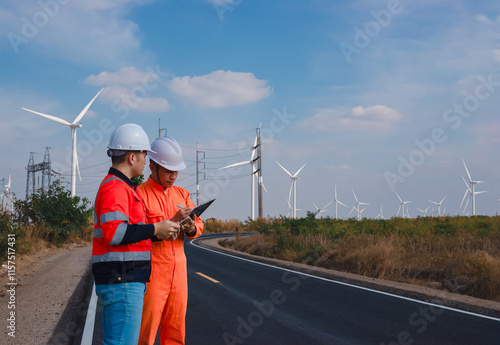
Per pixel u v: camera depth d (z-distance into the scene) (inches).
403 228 745.6
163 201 132.2
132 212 107.1
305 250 687.7
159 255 125.2
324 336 230.7
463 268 429.4
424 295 337.1
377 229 775.1
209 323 259.4
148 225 105.7
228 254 754.8
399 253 534.6
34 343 211.2
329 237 736.3
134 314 104.0
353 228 767.1
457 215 1079.6
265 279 441.4
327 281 426.6
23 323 251.3
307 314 282.0
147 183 133.0
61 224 920.3
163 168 130.4
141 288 105.9
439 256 490.0
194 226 128.0
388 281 414.6
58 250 831.1
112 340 102.0
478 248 570.6
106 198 101.7
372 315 278.8
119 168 110.3
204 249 884.0
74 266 537.0
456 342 218.5
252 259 665.0
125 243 101.2
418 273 461.1
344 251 582.9
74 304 304.3
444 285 408.5
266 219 1483.8
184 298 130.2
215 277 456.8
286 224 904.3
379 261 501.0
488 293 371.2
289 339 225.5
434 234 692.1
